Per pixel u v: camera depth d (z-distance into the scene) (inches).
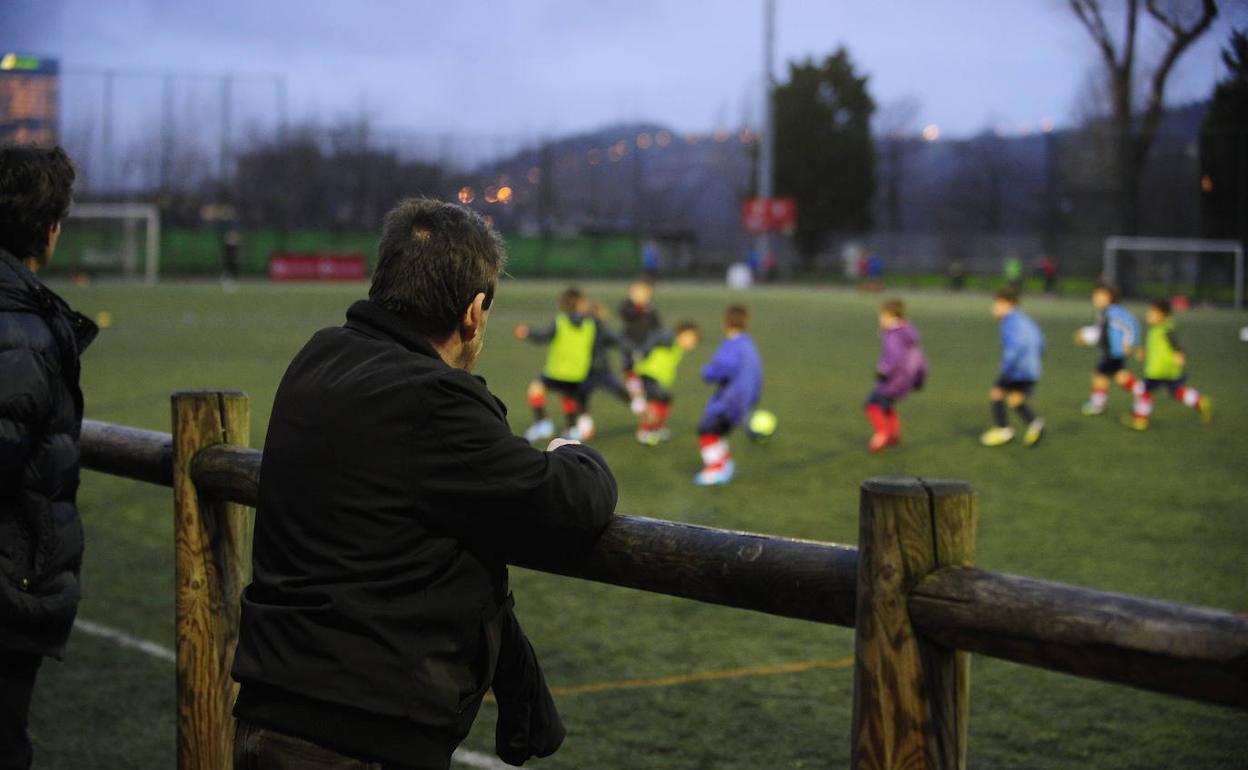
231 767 106.3
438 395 71.8
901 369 399.9
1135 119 644.1
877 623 62.7
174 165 1910.7
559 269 1977.1
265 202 1971.0
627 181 2384.4
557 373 432.1
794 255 2370.8
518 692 83.4
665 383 424.8
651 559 74.0
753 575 70.1
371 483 71.7
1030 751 152.7
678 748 152.8
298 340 767.1
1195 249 1104.8
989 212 2336.4
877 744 63.1
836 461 383.9
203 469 101.0
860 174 2313.0
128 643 195.5
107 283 1498.5
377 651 70.4
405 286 76.1
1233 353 755.4
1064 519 294.5
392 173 2027.6
